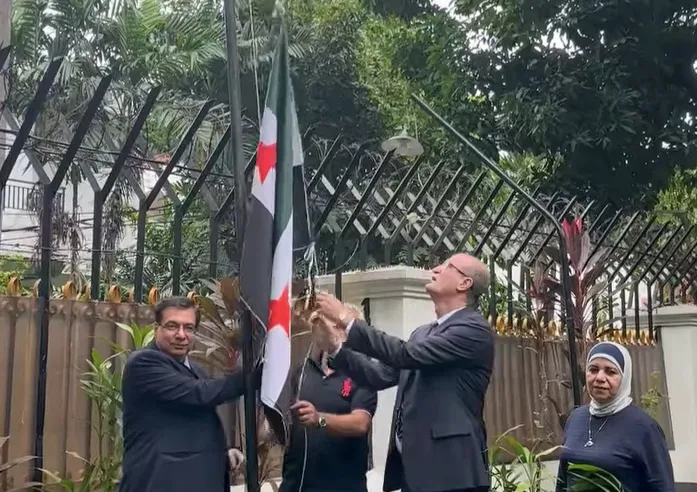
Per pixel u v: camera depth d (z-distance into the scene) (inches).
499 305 303.3
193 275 285.6
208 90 464.1
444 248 268.7
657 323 357.7
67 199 358.3
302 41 521.0
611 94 371.9
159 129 396.5
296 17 528.4
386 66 531.5
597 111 377.4
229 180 249.1
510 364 278.5
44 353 166.9
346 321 138.9
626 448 146.3
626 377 151.0
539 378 286.7
